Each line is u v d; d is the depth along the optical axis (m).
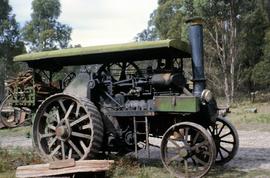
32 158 9.65
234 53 36.31
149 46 8.27
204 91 8.38
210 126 9.73
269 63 38.19
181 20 41.09
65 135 8.75
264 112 25.30
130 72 9.38
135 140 8.70
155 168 8.83
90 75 9.27
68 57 9.42
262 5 39.38
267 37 38.59
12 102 10.59
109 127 9.06
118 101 9.08
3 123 18.44
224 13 35.38
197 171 7.80
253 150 11.91
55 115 9.05
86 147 8.76
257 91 42.69
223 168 9.12
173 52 8.78
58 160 8.38
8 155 10.25
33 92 10.16
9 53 50.56
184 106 8.09
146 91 8.86
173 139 8.03
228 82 38.16
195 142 7.96
